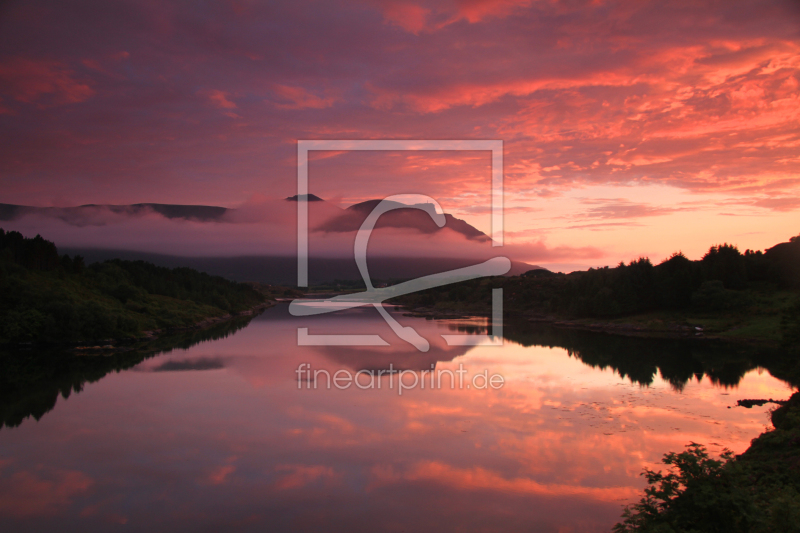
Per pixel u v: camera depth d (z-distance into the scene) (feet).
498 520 82.17
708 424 129.70
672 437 119.85
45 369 226.79
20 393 175.73
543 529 79.10
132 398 164.96
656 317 396.98
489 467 103.45
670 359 237.45
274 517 84.07
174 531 79.97
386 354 251.80
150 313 410.52
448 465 104.68
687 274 411.34
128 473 102.17
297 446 116.47
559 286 539.70
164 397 165.58
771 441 95.81
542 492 91.91
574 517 82.84
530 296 540.11
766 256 442.50
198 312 493.36
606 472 100.37
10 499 91.09
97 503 89.45
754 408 146.20
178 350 284.20
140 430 130.11
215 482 97.60
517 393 165.07
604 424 130.52
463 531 78.79
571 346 285.02
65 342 308.19
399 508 86.58
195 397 164.76
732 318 360.48
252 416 140.87
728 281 418.51
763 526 51.52
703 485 53.26
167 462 107.76
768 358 239.09
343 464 105.81
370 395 163.02
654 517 55.77
